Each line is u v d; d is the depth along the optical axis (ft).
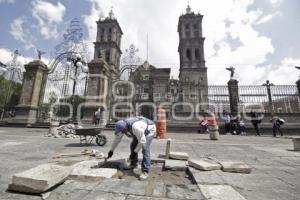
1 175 11.33
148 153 12.14
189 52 164.86
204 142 30.53
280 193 9.23
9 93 62.85
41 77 60.29
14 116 60.03
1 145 22.91
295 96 54.85
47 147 22.57
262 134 52.03
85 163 13.58
